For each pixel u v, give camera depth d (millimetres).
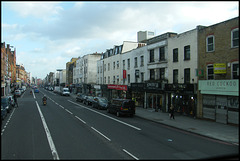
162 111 22812
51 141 10016
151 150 8703
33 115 19516
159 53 23828
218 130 13188
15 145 9273
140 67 28047
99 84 45312
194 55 18609
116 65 36031
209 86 16469
